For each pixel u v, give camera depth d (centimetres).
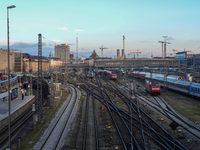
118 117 3158
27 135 2384
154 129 2525
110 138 2248
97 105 4147
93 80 10369
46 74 10762
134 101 4512
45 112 3541
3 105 3556
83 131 2502
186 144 2033
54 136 2323
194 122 2797
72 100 4766
